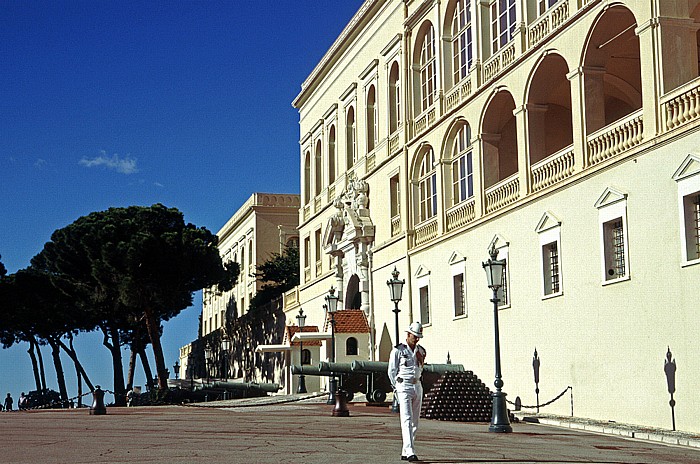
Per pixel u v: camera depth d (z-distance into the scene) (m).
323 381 47.34
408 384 13.84
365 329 42.00
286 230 77.12
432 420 25.39
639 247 21.66
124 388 67.19
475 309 31.03
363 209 43.66
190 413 32.28
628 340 22.00
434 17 36.16
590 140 24.23
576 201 24.56
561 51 25.73
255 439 18.23
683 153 20.08
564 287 25.11
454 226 33.56
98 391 32.78
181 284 58.19
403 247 38.38
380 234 41.81
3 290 63.66
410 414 13.82
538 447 16.73
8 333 70.56
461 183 33.78
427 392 28.75
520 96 28.23
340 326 41.84
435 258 34.97
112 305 62.25
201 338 98.19
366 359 41.81
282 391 55.75
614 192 22.62
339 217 46.25
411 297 37.44
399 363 13.93
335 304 35.59
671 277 20.41
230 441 17.73
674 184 20.39
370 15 43.56
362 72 44.69
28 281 63.81
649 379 21.11
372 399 33.22
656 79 21.30
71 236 59.09
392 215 40.53
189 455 14.67
